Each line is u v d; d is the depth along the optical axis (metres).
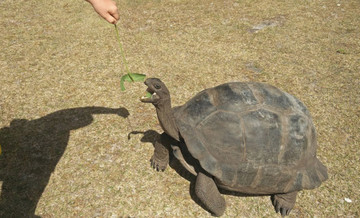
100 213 1.86
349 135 2.36
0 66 3.03
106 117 2.50
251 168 1.67
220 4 4.16
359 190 2.00
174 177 2.07
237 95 1.74
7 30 3.60
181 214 1.86
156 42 3.41
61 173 2.08
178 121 1.74
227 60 3.14
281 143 1.69
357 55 3.18
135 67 3.03
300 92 2.74
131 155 2.21
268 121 1.68
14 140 2.30
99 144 2.28
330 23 3.72
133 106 2.61
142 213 1.86
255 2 4.20
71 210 1.88
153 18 3.86
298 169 1.74
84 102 2.64
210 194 1.73
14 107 2.58
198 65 3.06
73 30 3.62
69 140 2.31
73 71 2.98
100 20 3.80
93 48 3.31
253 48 3.31
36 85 2.81
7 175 2.06
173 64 3.08
